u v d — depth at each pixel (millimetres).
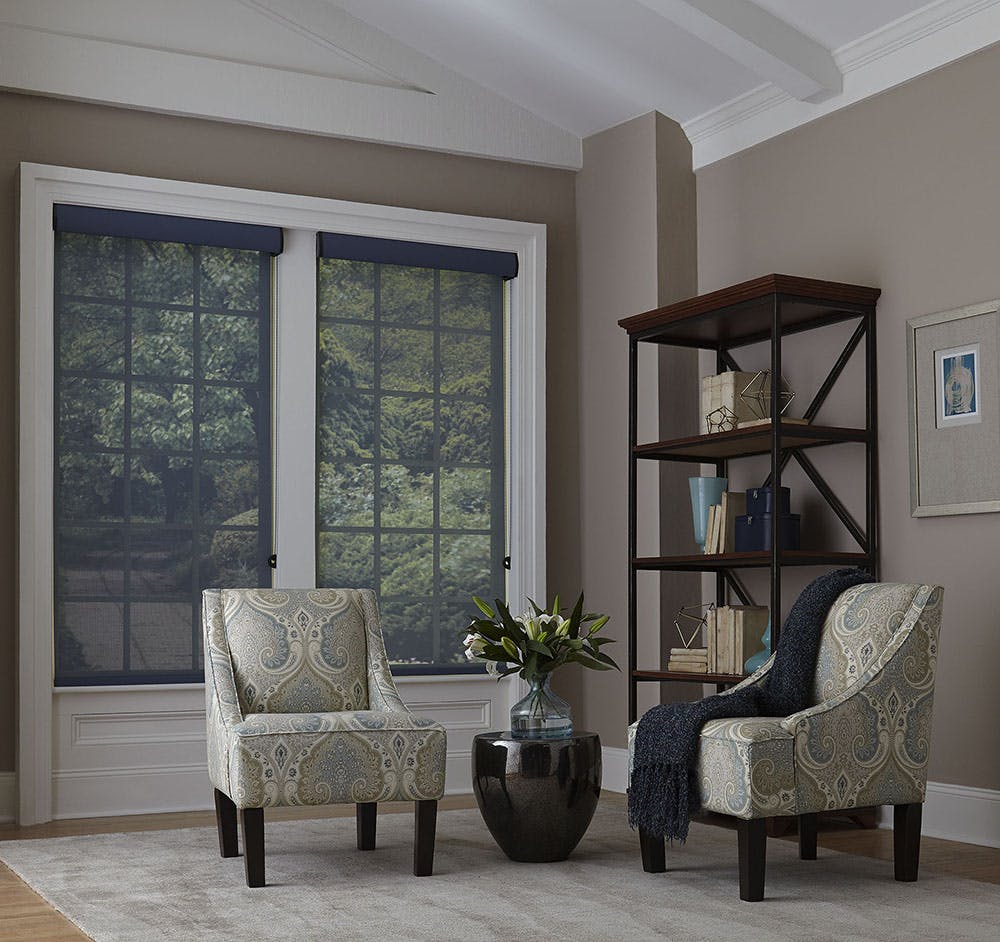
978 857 4406
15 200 5465
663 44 5633
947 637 4824
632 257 6258
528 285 6445
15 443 5418
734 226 5992
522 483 6367
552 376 6531
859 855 4418
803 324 5488
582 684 6457
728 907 3609
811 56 5289
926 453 4910
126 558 5621
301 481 5938
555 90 6285
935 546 4887
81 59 5574
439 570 6227
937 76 4965
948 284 4891
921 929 3346
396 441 6188
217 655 4277
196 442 5781
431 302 6309
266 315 5957
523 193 6543
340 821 5152
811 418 5480
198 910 3584
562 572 6484
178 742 5656
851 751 3797
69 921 3490
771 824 4863
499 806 4250
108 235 5637
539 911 3564
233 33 5918
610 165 6430
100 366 5625
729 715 3955
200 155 5844
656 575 6012
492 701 6262
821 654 4137
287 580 5883
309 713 4223
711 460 5961
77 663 5516
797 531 5234
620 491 6266
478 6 5770
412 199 6273
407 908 3602
